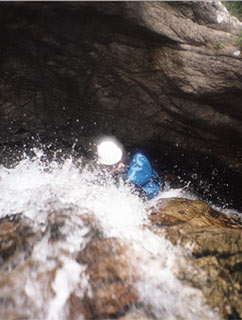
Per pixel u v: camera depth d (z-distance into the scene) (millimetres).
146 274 2375
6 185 3920
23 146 4516
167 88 3791
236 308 2258
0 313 2020
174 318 2162
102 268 2371
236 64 3439
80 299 2184
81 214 2918
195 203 3781
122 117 4316
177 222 3088
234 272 2471
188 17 3432
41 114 4340
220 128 4059
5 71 3803
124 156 4766
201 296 2289
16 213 2955
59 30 3268
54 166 4570
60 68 3734
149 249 2609
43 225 2721
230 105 3756
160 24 3240
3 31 3328
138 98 4008
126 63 3584
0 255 2359
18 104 4180
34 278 2256
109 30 3262
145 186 3812
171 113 4113
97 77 3799
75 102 4207
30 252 2441
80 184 4059
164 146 4641
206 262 2502
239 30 3613
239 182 4648
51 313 2092
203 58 3461
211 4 3451
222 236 2711
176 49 3436
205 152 4512
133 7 3057
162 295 2273
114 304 2170
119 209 3316
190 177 4898
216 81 3537
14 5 2945
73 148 4699
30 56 3643
